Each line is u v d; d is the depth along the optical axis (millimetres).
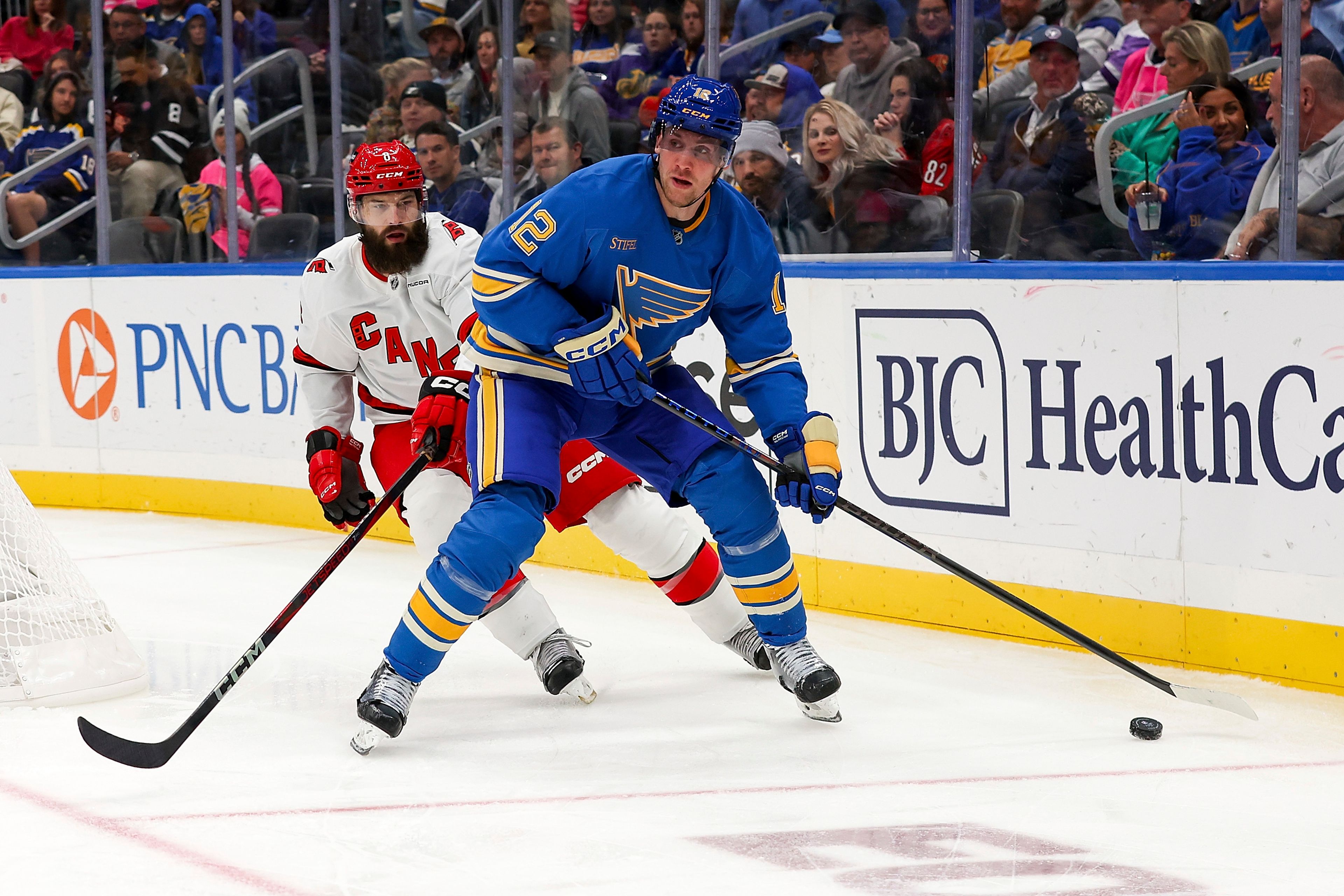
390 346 7539
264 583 10789
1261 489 7516
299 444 13320
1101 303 8094
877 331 9289
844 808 5691
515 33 12758
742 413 10141
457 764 6332
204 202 14820
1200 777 6047
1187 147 9703
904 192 10859
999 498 8734
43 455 14961
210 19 14477
